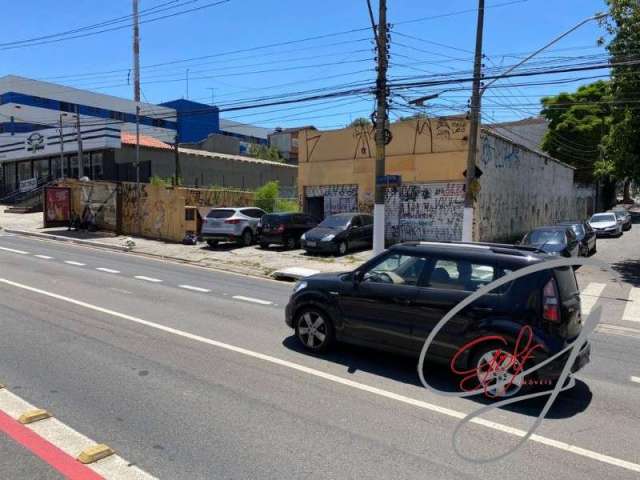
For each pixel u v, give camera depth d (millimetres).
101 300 10062
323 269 16156
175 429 4578
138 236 24984
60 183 29625
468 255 6066
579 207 47875
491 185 24047
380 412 5113
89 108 61312
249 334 7875
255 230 22281
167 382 5719
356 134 24656
